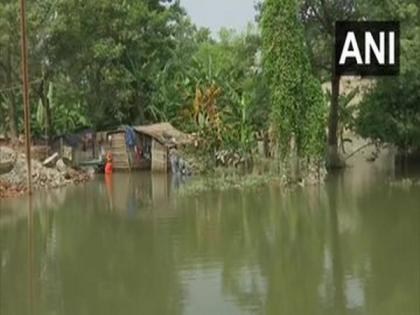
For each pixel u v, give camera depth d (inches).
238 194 1065.5
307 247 649.0
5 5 1444.4
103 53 1562.5
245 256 619.2
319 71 1507.1
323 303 470.3
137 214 882.1
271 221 802.2
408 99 1312.7
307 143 1187.3
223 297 490.6
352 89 1697.8
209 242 685.9
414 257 597.6
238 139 1569.9
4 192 1119.0
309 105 1198.3
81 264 605.9
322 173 1195.9
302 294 492.1
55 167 1339.8
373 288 503.2
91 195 1106.7
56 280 552.1
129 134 1579.7
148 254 637.9
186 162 1472.7
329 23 1441.9
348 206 905.5
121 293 509.7
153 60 1798.7
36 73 1565.0
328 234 711.7
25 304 487.8
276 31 1198.9
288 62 1190.3
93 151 1646.2
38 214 902.4
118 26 1620.3
